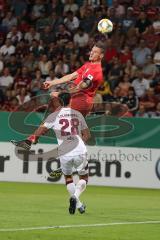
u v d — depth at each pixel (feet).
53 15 195.72
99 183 150.20
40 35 191.93
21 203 111.34
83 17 193.36
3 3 205.16
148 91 167.02
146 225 89.04
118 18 190.90
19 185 145.28
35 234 77.66
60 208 105.40
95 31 189.26
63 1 198.80
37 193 130.31
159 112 161.79
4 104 169.89
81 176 96.32
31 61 182.29
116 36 186.50
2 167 152.66
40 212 99.09
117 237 77.92
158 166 149.59
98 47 98.94
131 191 142.82
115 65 174.91
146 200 125.29
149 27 188.34
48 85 99.09
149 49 181.78
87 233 79.97
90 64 98.99
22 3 204.54
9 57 185.88
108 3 198.59
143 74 174.40
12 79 178.50
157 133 149.28
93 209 105.81
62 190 138.00
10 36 193.26
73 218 93.20
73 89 98.68
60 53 184.03
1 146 152.25
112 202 119.14
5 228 81.66
